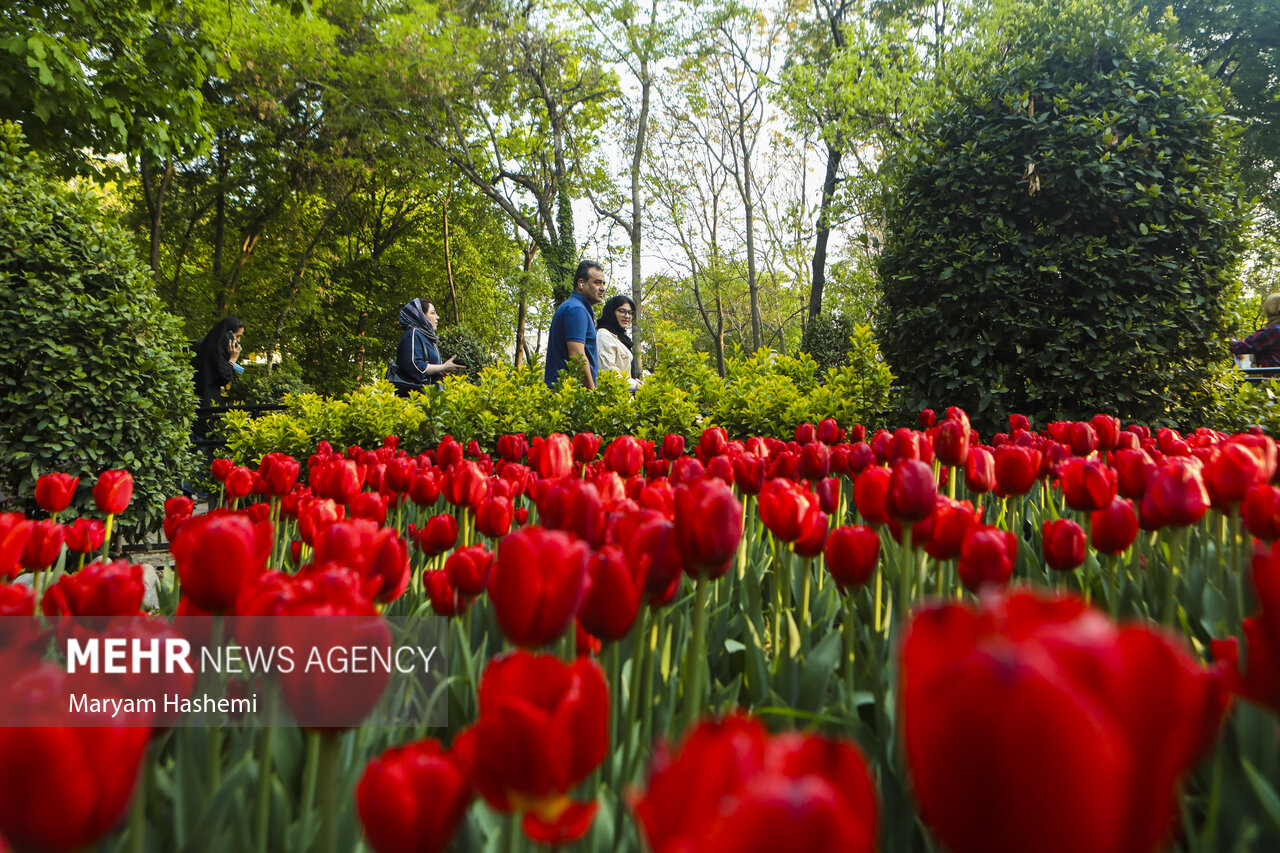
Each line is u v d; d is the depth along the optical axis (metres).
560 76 21.62
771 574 2.13
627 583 0.92
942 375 5.48
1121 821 0.28
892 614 1.63
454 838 0.91
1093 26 5.57
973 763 0.27
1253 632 0.68
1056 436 3.19
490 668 0.63
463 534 1.99
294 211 22.06
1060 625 0.32
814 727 1.08
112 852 0.86
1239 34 16.86
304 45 17.69
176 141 9.37
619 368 7.38
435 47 18.28
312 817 0.94
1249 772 0.89
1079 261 5.27
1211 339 5.45
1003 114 5.55
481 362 19.23
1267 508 1.44
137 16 9.20
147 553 5.65
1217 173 5.51
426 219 28.11
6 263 5.27
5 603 0.99
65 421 5.18
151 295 5.88
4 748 0.48
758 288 39.62
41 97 7.95
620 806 0.97
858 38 14.02
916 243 5.77
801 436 3.43
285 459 2.38
